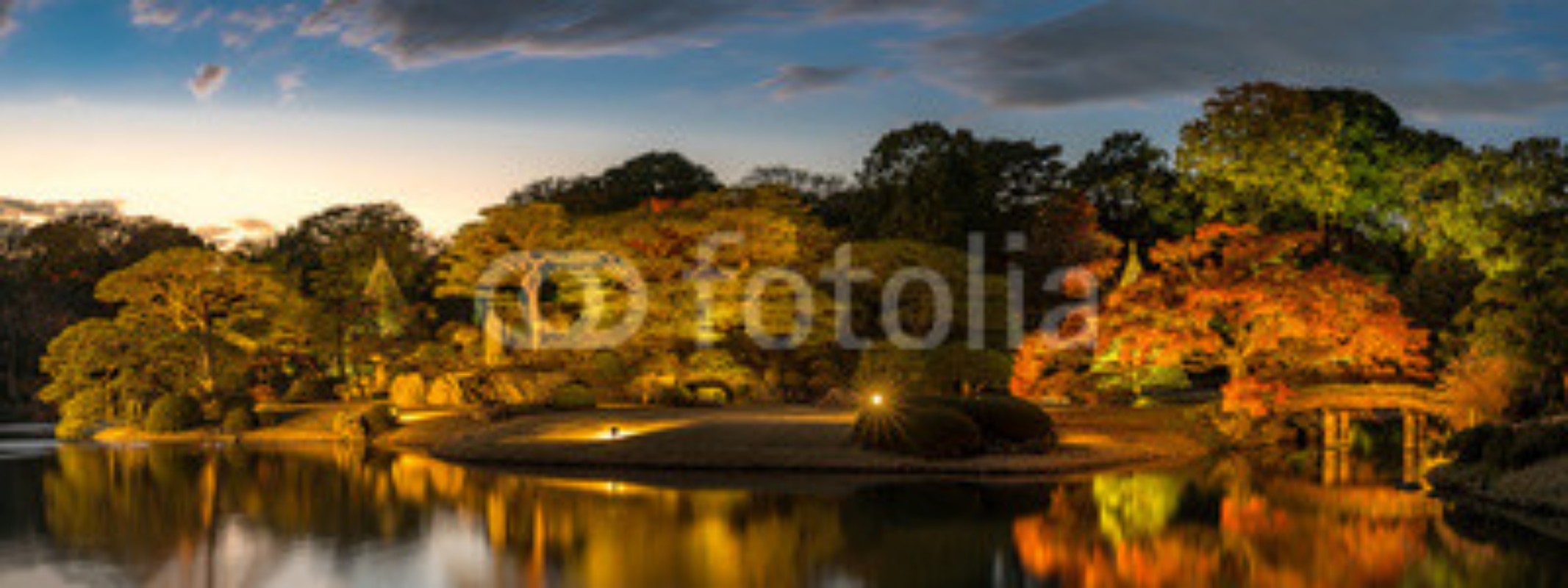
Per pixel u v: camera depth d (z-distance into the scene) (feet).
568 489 103.24
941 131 249.75
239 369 190.90
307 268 288.71
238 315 196.95
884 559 72.18
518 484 107.24
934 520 85.61
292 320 203.00
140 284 185.16
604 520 85.87
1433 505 94.07
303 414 175.32
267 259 288.30
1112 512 90.33
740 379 183.93
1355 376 164.25
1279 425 153.38
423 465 125.90
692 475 113.39
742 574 67.56
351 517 87.97
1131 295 149.28
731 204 197.36
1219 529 82.33
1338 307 140.87
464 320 263.49
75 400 176.35
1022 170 260.62
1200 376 212.23
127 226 317.83
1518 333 126.82
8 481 113.29
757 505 92.89
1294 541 78.13
